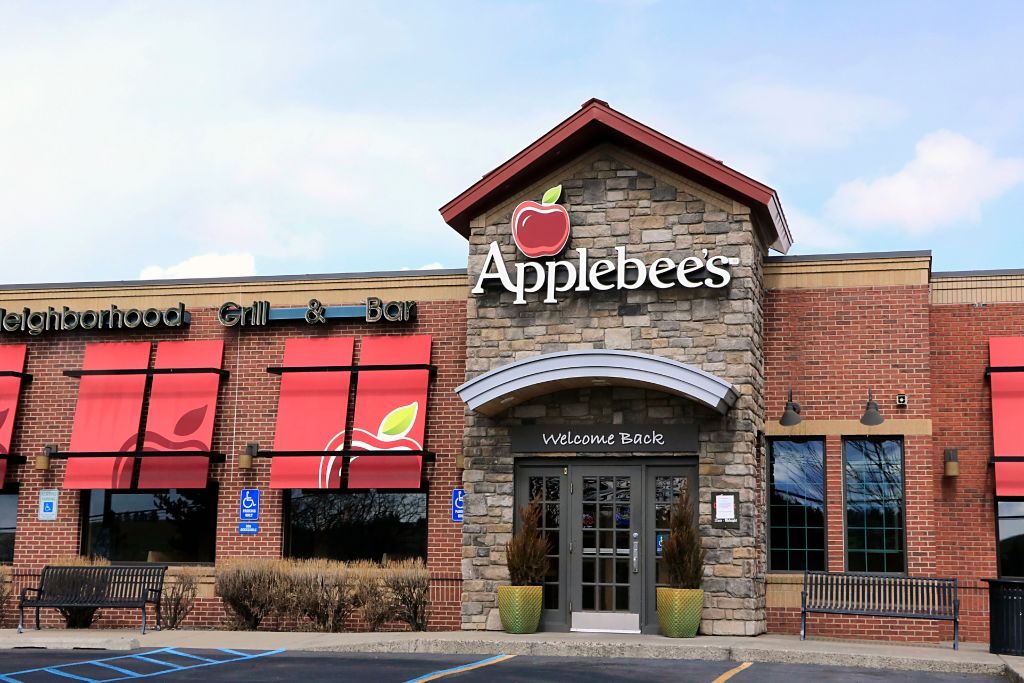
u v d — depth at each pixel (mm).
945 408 19484
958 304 19766
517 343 19094
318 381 21031
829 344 19562
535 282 19109
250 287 21641
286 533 20984
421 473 20406
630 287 18688
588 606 18625
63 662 15070
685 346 18469
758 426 18891
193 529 21406
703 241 18703
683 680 13680
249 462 20859
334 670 14281
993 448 19016
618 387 18812
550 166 19453
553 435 18891
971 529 19047
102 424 21516
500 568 18797
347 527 20891
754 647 15883
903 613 17266
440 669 14453
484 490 19062
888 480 19188
